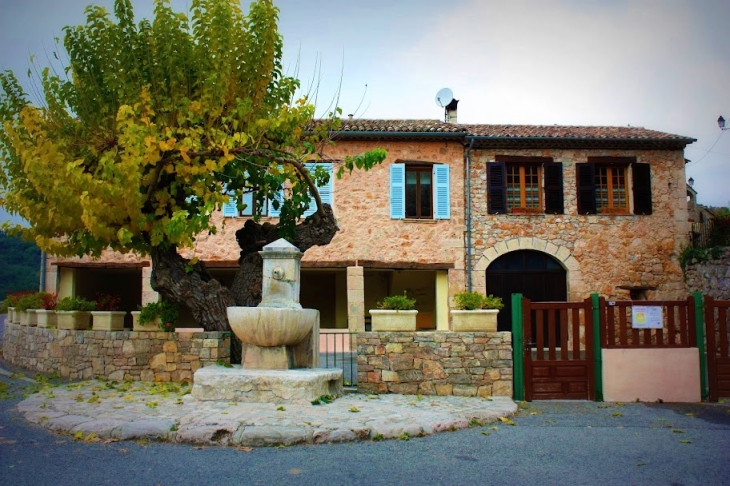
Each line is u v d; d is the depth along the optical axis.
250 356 8.56
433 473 5.46
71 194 8.67
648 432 7.47
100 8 9.94
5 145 9.80
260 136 9.79
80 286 18.30
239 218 17.45
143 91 9.18
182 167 9.14
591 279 17.84
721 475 5.62
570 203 18.06
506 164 18.22
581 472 5.64
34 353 12.82
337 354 15.94
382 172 17.78
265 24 10.08
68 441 6.29
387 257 17.56
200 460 5.70
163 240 9.67
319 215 10.88
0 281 36.72
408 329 9.73
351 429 6.55
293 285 8.75
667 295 17.95
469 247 17.69
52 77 9.94
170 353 10.34
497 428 7.46
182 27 9.98
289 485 5.05
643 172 18.23
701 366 9.92
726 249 15.91
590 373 9.85
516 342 9.88
